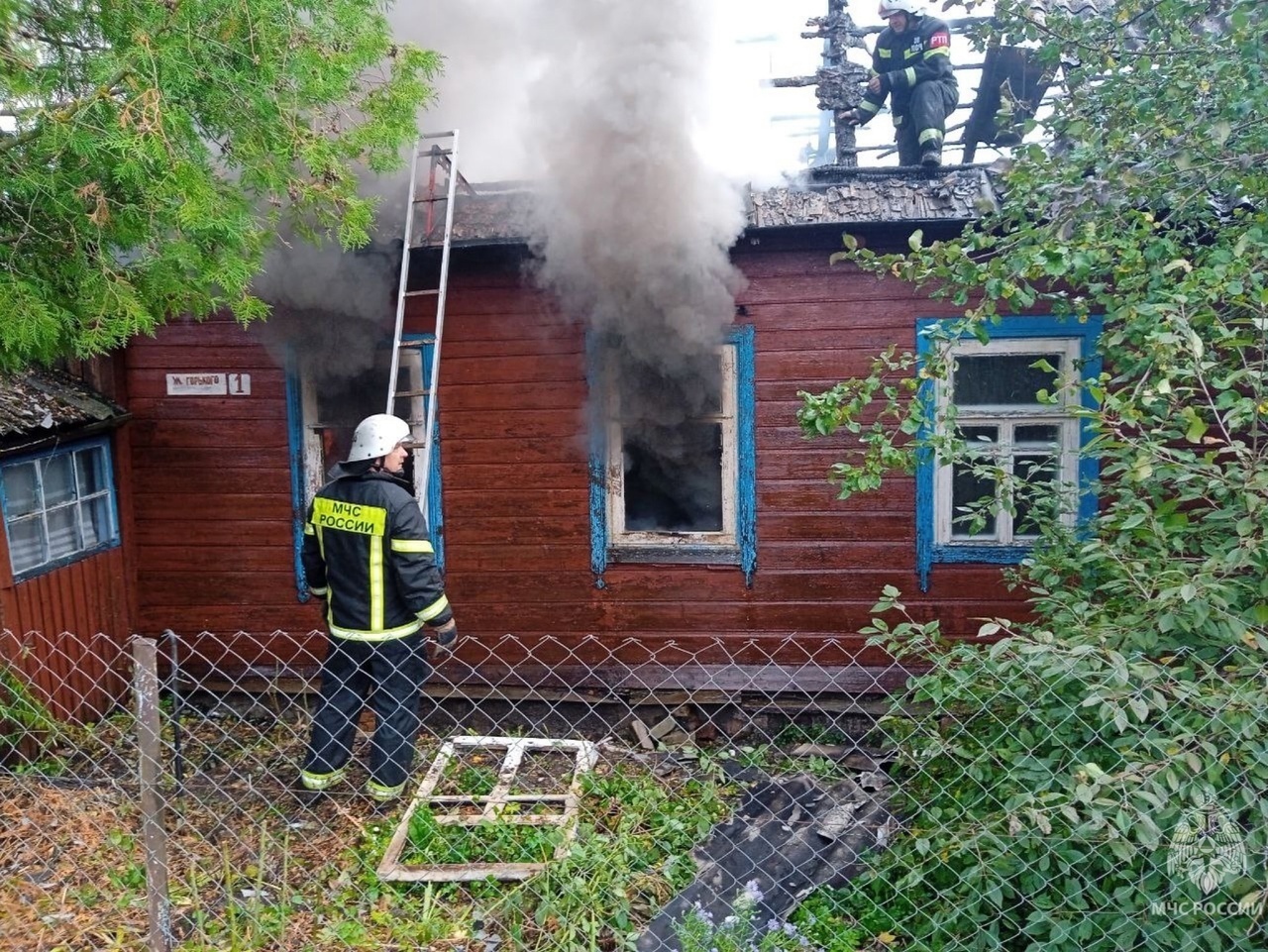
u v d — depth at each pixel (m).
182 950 3.04
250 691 5.93
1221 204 4.46
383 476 4.22
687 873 3.69
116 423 5.72
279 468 5.92
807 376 5.52
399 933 3.29
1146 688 2.60
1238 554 2.55
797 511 5.62
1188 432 2.80
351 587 4.20
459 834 3.94
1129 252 3.30
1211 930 2.62
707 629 5.74
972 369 5.50
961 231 5.12
